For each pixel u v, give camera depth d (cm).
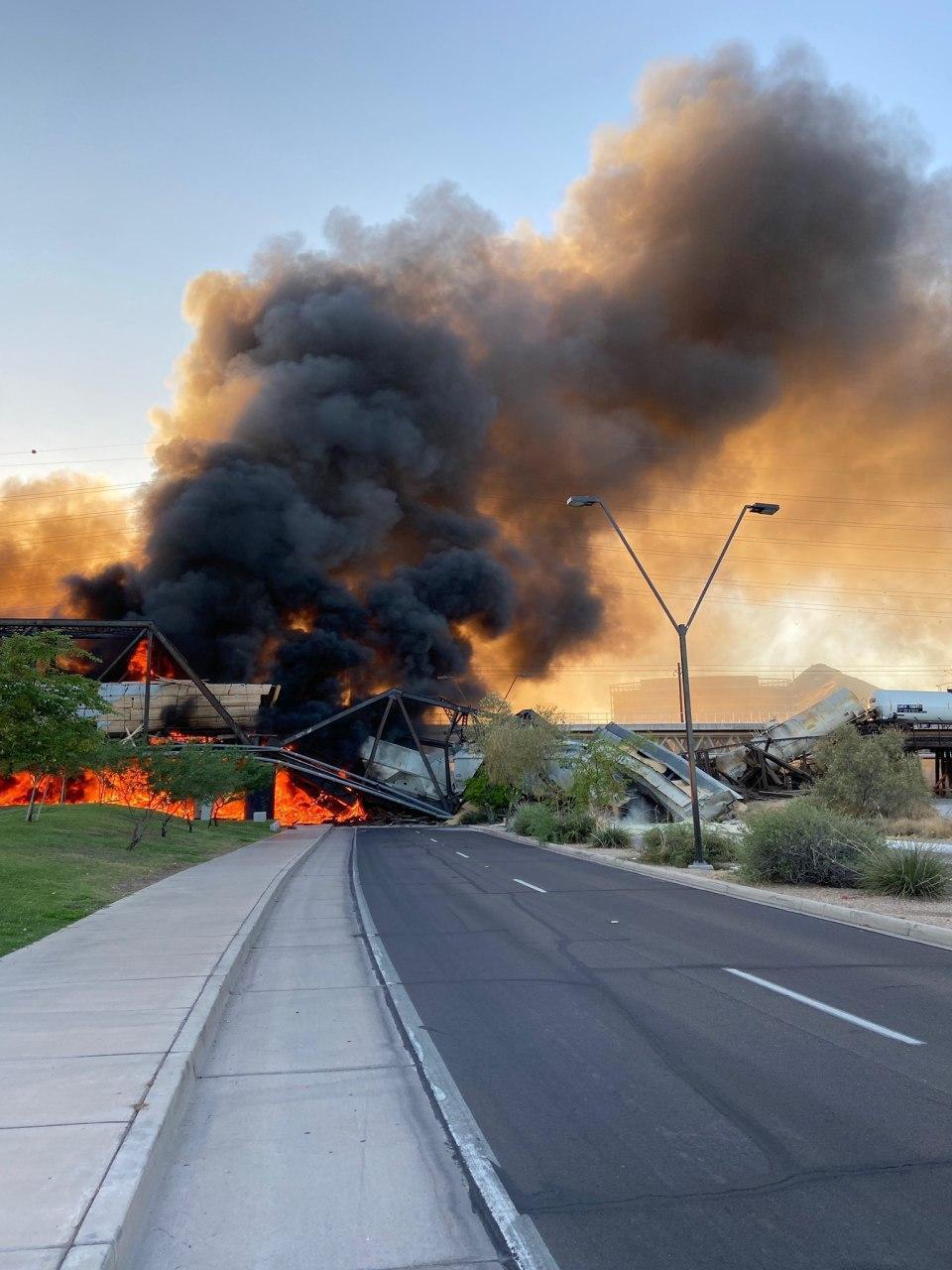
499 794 6088
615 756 3756
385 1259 381
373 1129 530
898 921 1244
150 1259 383
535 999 861
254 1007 844
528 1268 371
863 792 3762
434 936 1284
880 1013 781
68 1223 383
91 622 5656
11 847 2164
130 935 1198
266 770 5381
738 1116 539
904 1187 439
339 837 4722
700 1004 825
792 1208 418
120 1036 679
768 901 1617
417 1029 756
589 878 2156
